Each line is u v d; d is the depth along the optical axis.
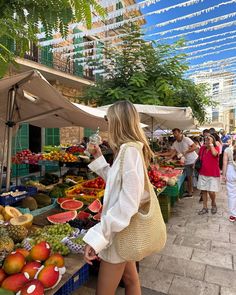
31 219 2.53
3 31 1.55
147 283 3.07
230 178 5.11
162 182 4.61
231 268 3.41
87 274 2.60
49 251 1.75
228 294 2.88
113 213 1.48
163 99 7.86
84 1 1.60
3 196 2.89
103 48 8.45
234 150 5.15
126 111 1.66
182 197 7.18
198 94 9.79
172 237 4.38
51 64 10.24
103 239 1.49
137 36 8.04
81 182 4.80
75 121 4.74
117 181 1.56
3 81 2.44
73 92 12.66
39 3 1.65
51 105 3.54
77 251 1.98
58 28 1.72
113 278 1.67
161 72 8.02
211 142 5.40
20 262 1.58
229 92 14.72
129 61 8.25
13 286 1.47
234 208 5.12
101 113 3.83
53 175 5.23
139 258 1.57
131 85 7.79
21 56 1.85
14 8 1.67
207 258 3.67
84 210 3.24
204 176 5.55
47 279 1.49
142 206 1.65
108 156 6.39
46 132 10.98
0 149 4.33
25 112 4.01
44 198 3.38
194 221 5.18
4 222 2.38
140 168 1.54
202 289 2.96
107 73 8.60
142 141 1.68
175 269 3.38
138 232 1.55
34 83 2.64
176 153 7.54
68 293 2.31
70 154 6.39
